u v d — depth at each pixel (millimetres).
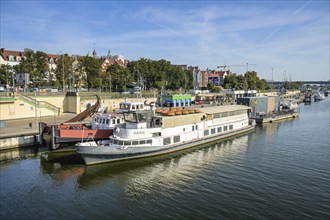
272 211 23719
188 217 22938
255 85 174500
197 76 191125
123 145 36000
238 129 56625
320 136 55781
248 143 48969
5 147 40406
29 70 83562
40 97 66625
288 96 185875
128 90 110062
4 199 26328
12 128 47500
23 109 59906
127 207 24844
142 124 38469
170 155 40219
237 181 30344
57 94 70812
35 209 24531
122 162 36500
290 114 83875
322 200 25766
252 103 74688
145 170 33969
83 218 23109
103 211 24188
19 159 37781
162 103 90125
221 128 52281
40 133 42719
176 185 29438
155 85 118438
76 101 69812
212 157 39656
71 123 44062
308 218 22625
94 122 43906
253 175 32188
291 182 30047
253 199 25953
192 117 45125
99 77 99000
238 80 162250
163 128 39938
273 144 48250
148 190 28344
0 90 72438
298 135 56844
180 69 143875
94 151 34219
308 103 150750
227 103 98062
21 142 41844
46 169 34219
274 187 28688
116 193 27750
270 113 80875
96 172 33188
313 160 38281
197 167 35156
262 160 38250
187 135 44438
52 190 28453
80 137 39250
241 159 38688
